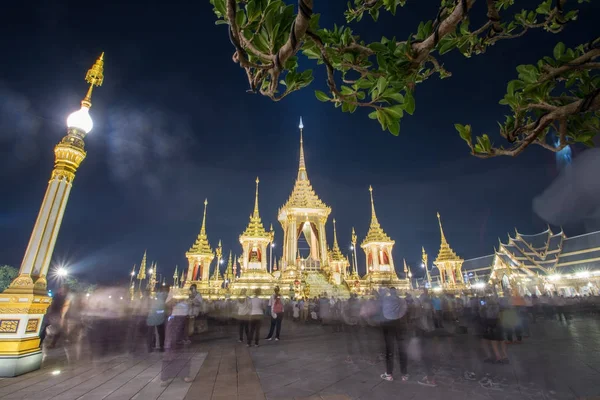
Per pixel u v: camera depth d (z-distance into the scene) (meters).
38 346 9.98
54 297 15.02
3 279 41.69
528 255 63.81
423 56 2.23
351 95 2.38
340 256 52.25
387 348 8.61
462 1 1.83
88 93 12.10
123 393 7.35
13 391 7.50
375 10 3.04
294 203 49.53
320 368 9.91
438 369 9.46
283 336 18.28
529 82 2.92
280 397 7.03
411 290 43.19
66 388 7.75
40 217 10.41
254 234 42.84
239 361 11.05
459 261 48.97
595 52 2.59
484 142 3.04
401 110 2.21
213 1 2.05
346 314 20.53
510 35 3.21
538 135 2.87
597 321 24.38
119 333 19.78
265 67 2.04
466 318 19.84
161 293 14.01
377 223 49.94
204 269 43.34
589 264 53.75
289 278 40.97
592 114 3.01
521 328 13.70
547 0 3.03
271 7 1.92
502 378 8.30
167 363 8.35
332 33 2.57
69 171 11.22
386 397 7.00
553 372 8.80
